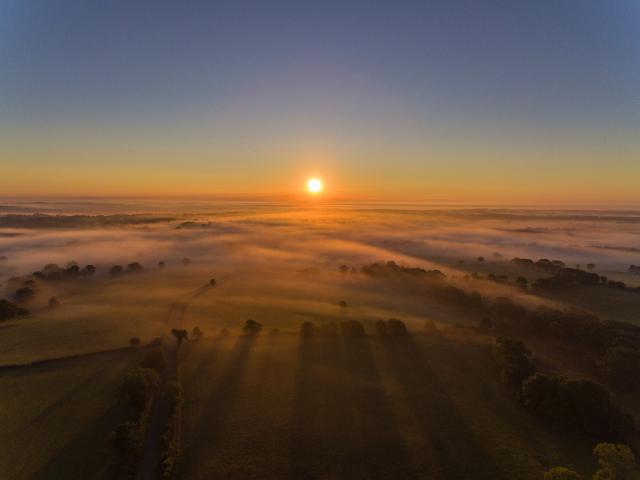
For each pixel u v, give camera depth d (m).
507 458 42.94
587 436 47.19
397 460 42.19
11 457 42.31
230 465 41.22
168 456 41.44
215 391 54.22
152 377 52.91
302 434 45.78
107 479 39.84
